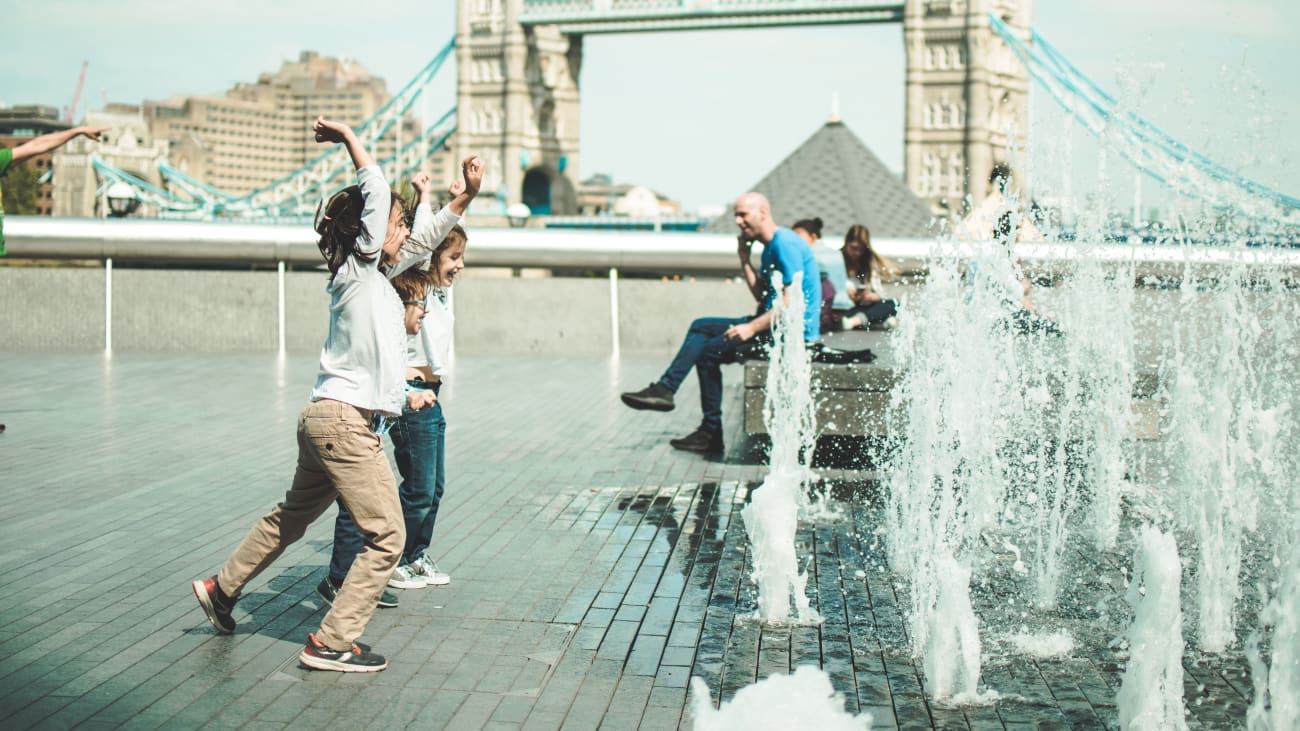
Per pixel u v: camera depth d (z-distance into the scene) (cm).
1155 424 768
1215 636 496
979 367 727
